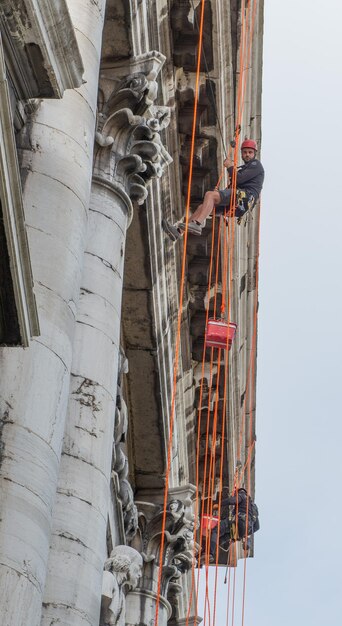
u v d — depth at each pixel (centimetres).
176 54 2469
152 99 1891
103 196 1786
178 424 2797
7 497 1199
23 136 1427
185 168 2603
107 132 1839
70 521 1501
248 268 3020
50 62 1295
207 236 2669
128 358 2455
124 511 2323
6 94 1095
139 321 2398
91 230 1742
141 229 2244
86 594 1473
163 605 2516
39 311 1321
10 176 1103
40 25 1248
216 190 2398
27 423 1254
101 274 1708
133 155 1836
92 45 1567
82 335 1639
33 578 1180
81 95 1507
